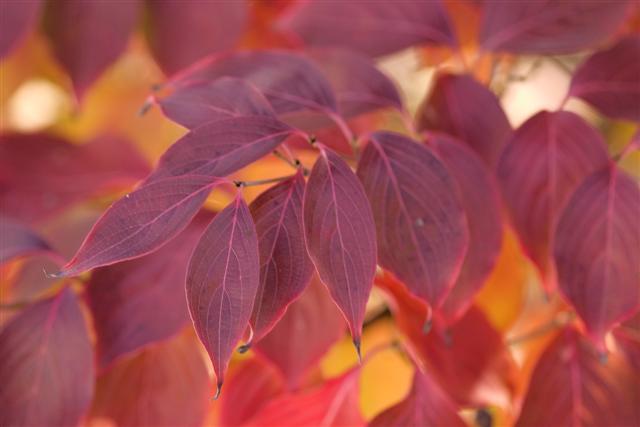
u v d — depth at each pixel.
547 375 0.87
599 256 0.83
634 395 0.87
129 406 0.88
